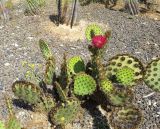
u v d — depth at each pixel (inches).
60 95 43.1
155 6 80.6
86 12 77.5
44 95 45.8
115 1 81.9
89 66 47.0
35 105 47.4
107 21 74.1
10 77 55.9
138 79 45.8
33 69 57.7
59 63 59.6
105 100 46.4
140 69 46.1
